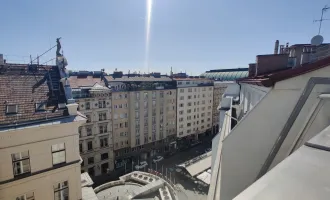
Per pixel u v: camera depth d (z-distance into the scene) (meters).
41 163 9.84
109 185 21.23
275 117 5.89
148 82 51.69
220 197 6.95
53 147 10.19
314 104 5.23
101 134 42.00
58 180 10.43
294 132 5.61
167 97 55.78
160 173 44.00
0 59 12.34
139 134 50.03
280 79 5.59
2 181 8.82
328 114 4.99
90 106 39.75
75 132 10.84
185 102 60.28
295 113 5.59
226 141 6.67
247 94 10.28
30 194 9.65
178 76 69.62
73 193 10.99
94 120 40.59
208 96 66.62
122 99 45.91
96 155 41.72
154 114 52.72
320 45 8.73
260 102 6.00
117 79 49.47
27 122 9.54
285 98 5.70
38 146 9.69
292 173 1.93
